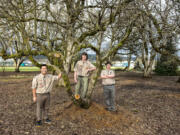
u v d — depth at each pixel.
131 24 5.36
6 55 4.20
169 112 5.30
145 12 6.06
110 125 4.14
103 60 4.97
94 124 4.15
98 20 5.02
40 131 3.72
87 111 4.78
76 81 4.92
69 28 5.55
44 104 4.10
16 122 4.19
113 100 5.04
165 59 21.81
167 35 7.66
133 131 3.90
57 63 4.27
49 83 3.96
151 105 6.16
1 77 16.69
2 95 7.65
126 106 5.96
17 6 5.79
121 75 20.62
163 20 7.37
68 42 7.67
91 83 4.86
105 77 4.91
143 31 7.00
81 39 6.20
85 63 4.97
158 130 3.99
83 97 4.97
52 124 4.13
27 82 12.94
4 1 5.43
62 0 5.76
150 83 12.94
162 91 9.23
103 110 4.89
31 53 4.25
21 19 5.74
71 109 4.95
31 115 4.80
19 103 6.19
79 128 3.94
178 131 3.94
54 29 7.32
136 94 8.39
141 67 29.22
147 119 4.68
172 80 15.25
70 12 5.59
